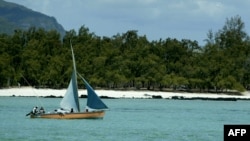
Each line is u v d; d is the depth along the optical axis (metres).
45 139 145.75
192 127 186.62
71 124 179.50
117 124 186.38
